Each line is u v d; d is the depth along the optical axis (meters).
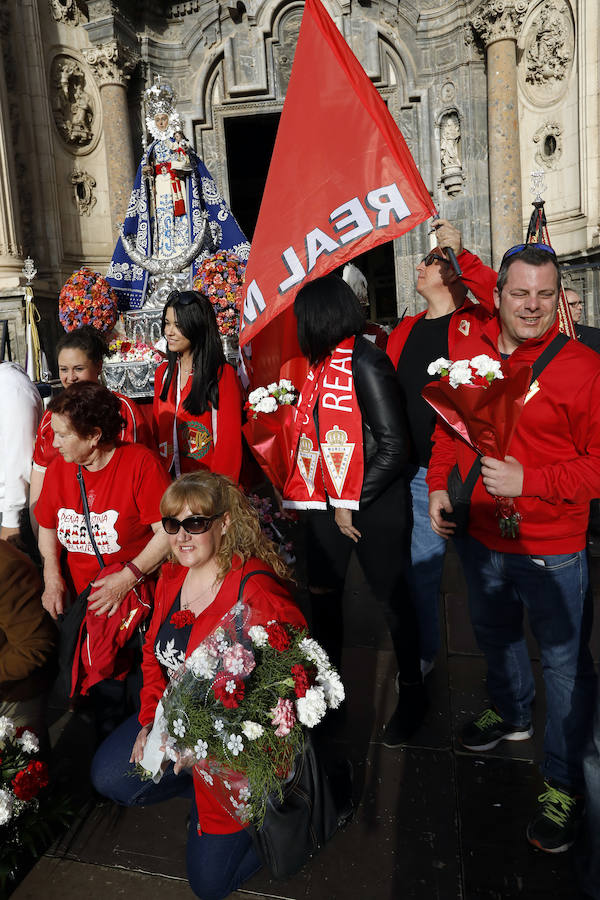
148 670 1.99
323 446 2.28
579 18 8.74
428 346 2.58
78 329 2.79
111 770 2.00
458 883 1.90
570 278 9.23
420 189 2.29
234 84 10.61
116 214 10.45
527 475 1.80
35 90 9.65
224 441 2.77
